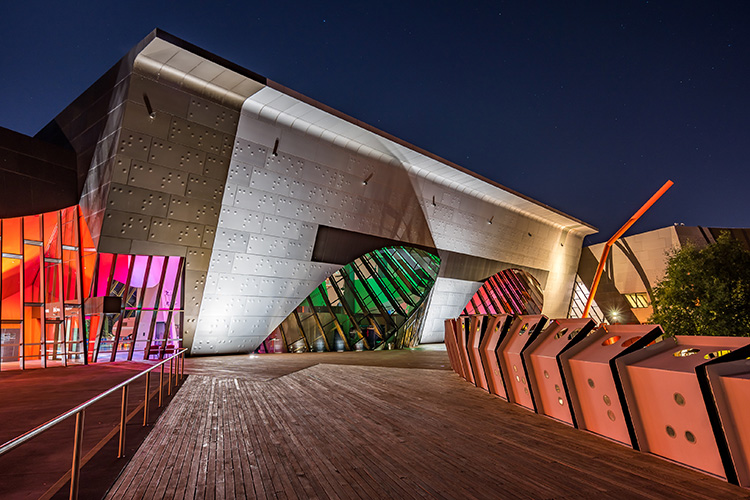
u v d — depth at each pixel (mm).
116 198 15484
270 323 20922
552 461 4699
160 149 16031
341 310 23688
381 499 3730
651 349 4973
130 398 8984
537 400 7188
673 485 3883
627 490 3820
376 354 21078
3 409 7762
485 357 9406
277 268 20422
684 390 4211
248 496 3809
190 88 16141
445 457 4918
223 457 4949
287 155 19281
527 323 7914
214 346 19562
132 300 16906
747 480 3732
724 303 17922
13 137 15555
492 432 6016
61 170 16969
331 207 21453
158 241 16812
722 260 18891
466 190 28297
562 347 6309
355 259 23828
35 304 15016
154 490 3943
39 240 15750
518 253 36281
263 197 19062
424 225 26844
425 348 25922
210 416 7188
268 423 6676
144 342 17406
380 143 21578
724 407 3838
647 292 41219
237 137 17719
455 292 31969
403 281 26750
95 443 5551
